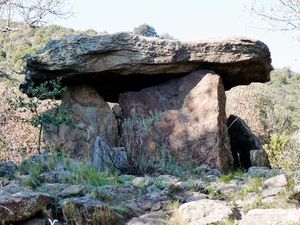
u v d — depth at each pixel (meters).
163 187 5.23
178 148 8.31
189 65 9.25
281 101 30.75
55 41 9.55
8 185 5.14
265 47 9.34
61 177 5.48
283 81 36.12
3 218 4.00
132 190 5.18
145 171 7.07
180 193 5.17
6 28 10.80
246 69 9.44
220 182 5.80
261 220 3.95
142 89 9.50
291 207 4.43
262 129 18.14
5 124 11.08
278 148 14.72
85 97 9.55
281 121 19.77
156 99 9.20
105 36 9.23
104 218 4.32
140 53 9.17
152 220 4.41
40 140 9.33
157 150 8.30
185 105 8.88
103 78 9.59
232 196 5.04
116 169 6.87
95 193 4.82
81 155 8.91
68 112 9.25
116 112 9.56
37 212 4.29
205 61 9.17
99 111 9.40
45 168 5.91
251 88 19.06
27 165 5.97
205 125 8.42
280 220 3.89
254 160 8.88
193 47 9.19
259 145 9.95
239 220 4.22
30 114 11.48
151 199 4.93
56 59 9.26
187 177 6.43
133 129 8.59
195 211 4.25
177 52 9.12
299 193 4.56
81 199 4.48
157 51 9.16
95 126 9.22
